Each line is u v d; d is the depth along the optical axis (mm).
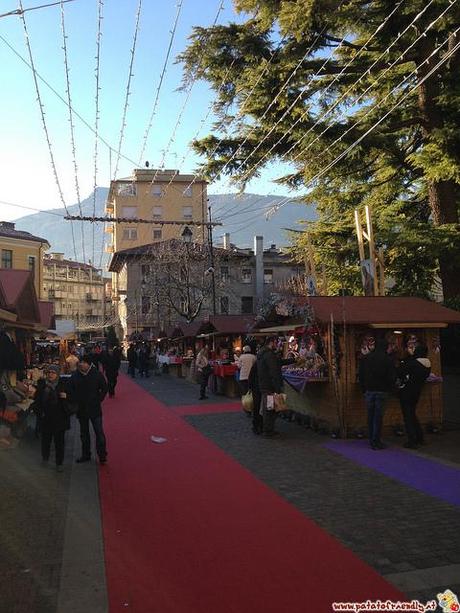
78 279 117625
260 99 15555
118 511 6398
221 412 15055
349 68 16938
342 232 20531
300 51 14688
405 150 19828
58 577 4609
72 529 5773
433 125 17734
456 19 13742
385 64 17062
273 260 61188
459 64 16906
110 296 93750
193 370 26906
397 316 10820
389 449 9484
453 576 4496
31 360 21375
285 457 9094
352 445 9922
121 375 34625
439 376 11125
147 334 57844
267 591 4293
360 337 10883
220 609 4020
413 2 13344
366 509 6270
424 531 5516
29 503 6750
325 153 16688
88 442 9156
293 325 12109
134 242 71125
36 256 52844
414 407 9688
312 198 22562
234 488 7289
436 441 10164
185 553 5090
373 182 21484
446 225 16969
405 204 21375
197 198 68062
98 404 9023
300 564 4785
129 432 12078
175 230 67750
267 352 11062
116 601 4176
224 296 58438
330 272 20938
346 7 13664
